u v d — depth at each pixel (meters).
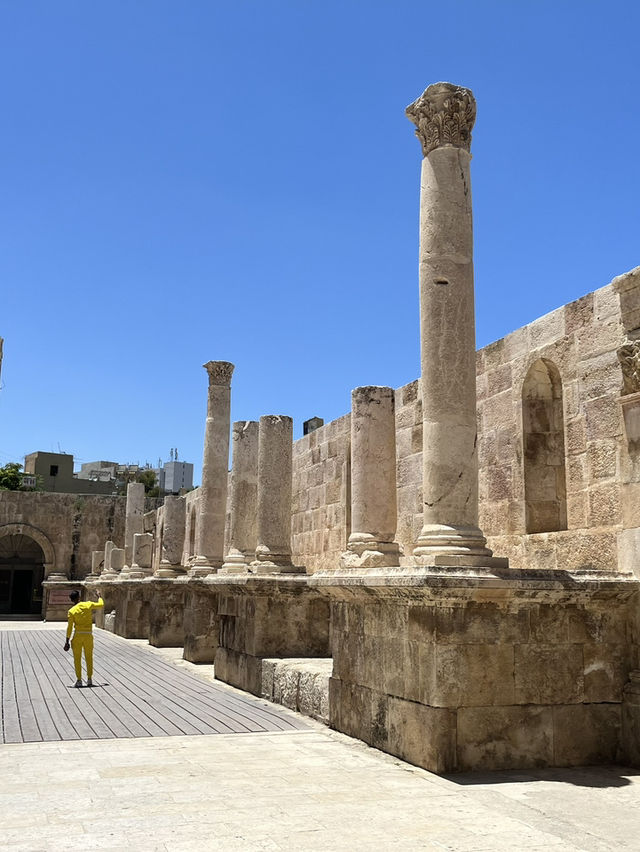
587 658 8.56
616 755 8.50
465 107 9.45
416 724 8.32
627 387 9.23
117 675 17.09
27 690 14.65
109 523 49.00
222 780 7.69
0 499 47.50
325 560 20.80
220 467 21.20
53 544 47.91
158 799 6.98
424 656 8.27
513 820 6.34
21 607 48.66
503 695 8.20
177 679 16.41
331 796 7.07
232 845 5.71
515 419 12.62
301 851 5.58
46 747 9.35
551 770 8.09
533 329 12.26
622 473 9.23
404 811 6.58
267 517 15.59
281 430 15.91
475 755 8.05
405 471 16.83
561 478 12.39
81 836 5.90
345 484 19.84
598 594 8.54
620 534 9.22
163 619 24.36
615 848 5.70
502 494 12.84
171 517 25.36
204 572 20.22
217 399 21.55
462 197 9.38
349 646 10.17
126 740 9.81
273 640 14.23
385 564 10.94
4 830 6.05
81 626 15.30
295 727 10.74
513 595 8.22
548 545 11.48
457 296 9.14
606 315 10.67
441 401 8.98
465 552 8.51
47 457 73.44
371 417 11.55
